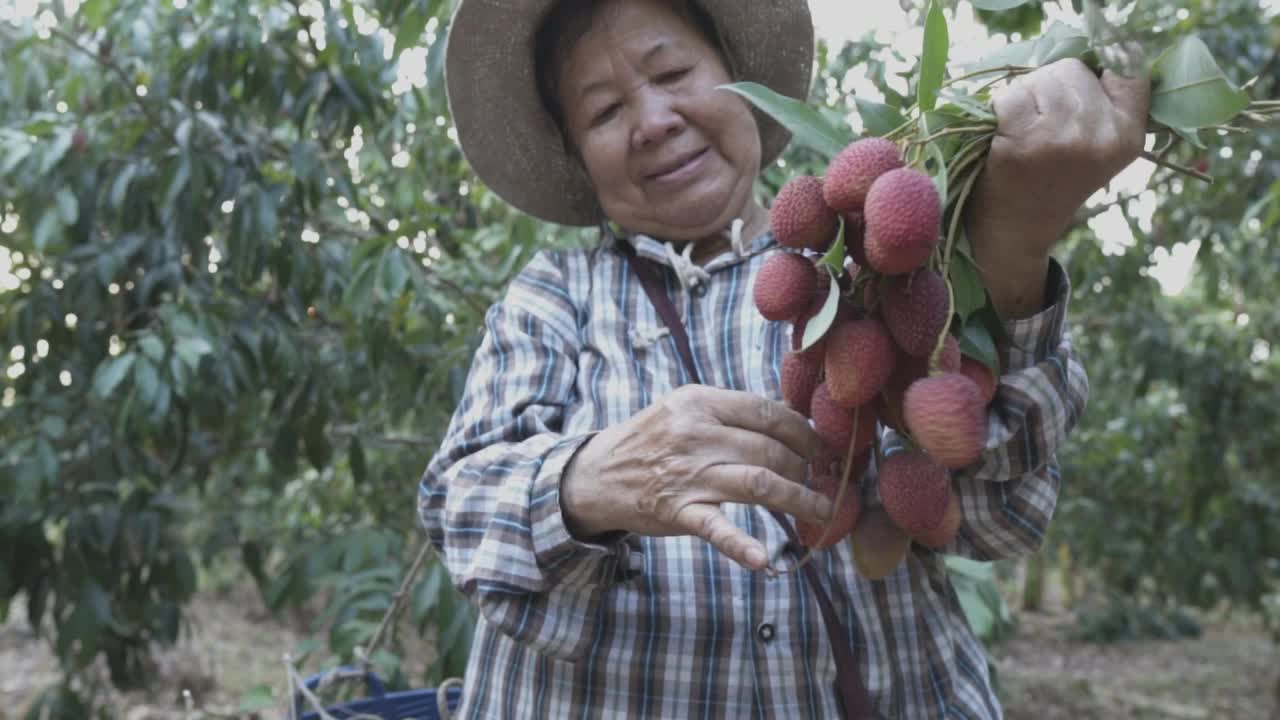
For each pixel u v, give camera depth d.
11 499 2.95
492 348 1.28
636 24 1.24
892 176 0.79
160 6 2.80
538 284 1.32
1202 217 3.82
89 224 2.97
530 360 1.23
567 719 1.14
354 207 3.02
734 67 1.44
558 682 1.16
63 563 3.05
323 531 3.41
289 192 2.91
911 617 1.19
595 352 1.25
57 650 3.01
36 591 3.14
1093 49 0.85
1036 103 0.83
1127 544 5.33
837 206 0.84
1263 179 3.63
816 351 0.90
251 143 2.86
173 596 3.25
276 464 3.07
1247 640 8.80
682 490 0.94
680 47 1.25
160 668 5.29
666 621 1.13
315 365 3.01
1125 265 3.70
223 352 2.74
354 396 2.97
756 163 1.32
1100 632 8.40
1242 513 4.99
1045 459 1.05
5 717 4.64
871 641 1.16
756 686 1.12
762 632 1.13
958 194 0.87
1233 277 4.36
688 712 1.12
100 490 3.05
